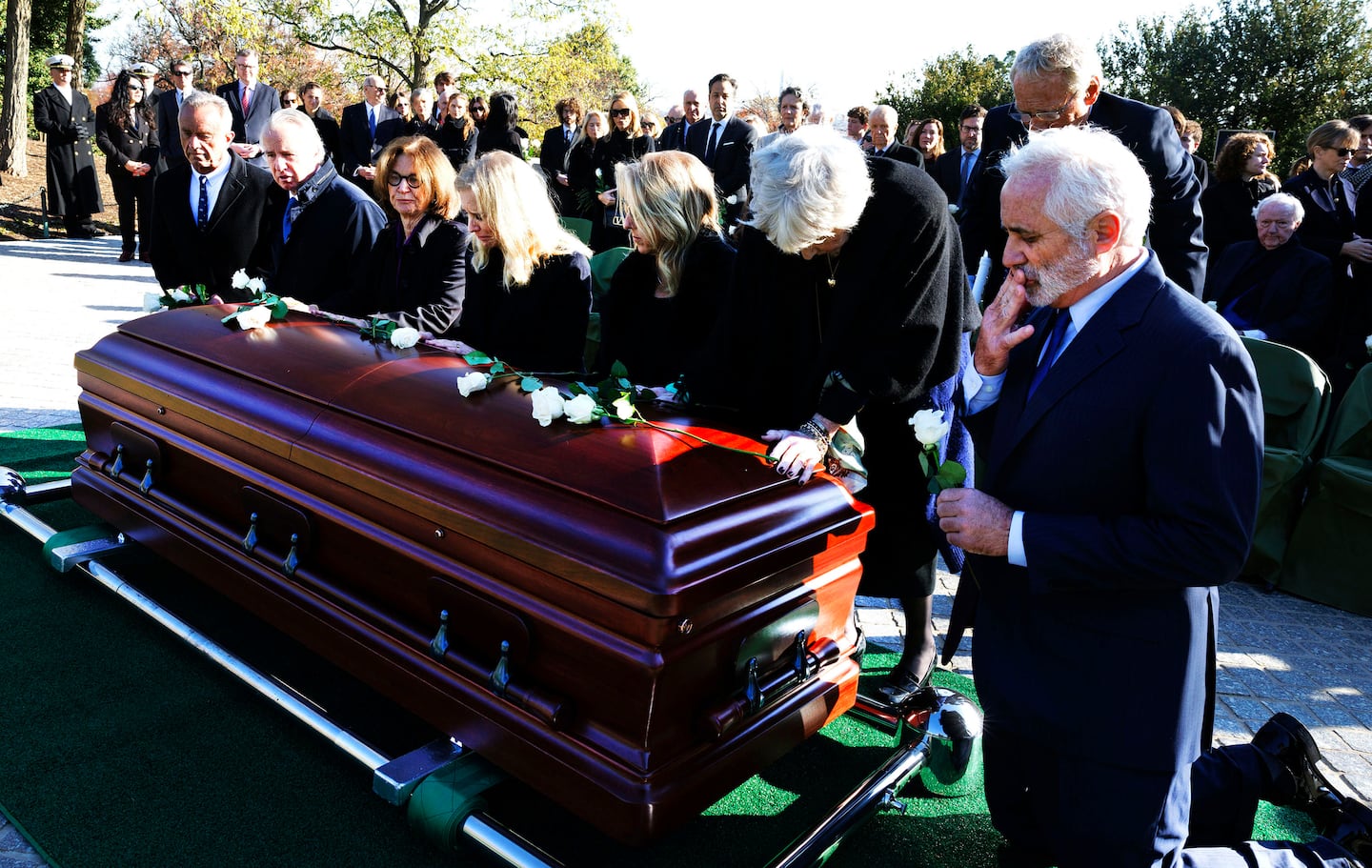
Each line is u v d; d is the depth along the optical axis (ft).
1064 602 5.86
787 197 7.28
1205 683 6.10
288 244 13.15
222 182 14.07
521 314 10.56
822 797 8.42
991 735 6.62
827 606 7.67
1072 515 5.77
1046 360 6.21
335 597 8.24
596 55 79.00
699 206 9.51
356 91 92.89
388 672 7.76
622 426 7.39
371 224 12.89
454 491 7.16
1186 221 12.50
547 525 6.57
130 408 10.51
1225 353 5.31
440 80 35.27
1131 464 5.59
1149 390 5.45
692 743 6.59
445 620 7.30
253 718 8.89
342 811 7.72
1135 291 5.65
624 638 6.19
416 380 8.46
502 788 8.16
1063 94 10.52
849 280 7.98
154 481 10.19
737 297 8.86
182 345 10.27
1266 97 78.54
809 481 7.47
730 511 6.66
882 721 9.18
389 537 7.68
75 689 9.18
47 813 7.43
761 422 9.03
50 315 26.71
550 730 6.70
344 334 10.03
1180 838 6.06
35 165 63.57
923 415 6.25
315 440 8.27
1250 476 5.26
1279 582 14.65
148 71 39.29
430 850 7.34
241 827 7.44
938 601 13.19
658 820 6.24
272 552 8.83
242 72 33.04
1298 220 16.12
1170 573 5.32
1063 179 5.32
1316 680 11.39
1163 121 12.39
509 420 7.59
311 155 12.76
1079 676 5.83
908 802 8.44
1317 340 17.21
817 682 7.72
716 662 6.60
